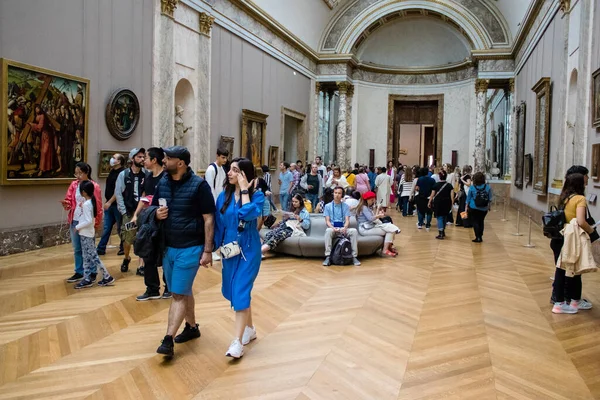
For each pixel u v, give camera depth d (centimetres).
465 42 2670
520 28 1962
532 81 1781
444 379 415
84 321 546
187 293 454
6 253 865
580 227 598
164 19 1262
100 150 1069
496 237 1310
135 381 403
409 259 983
